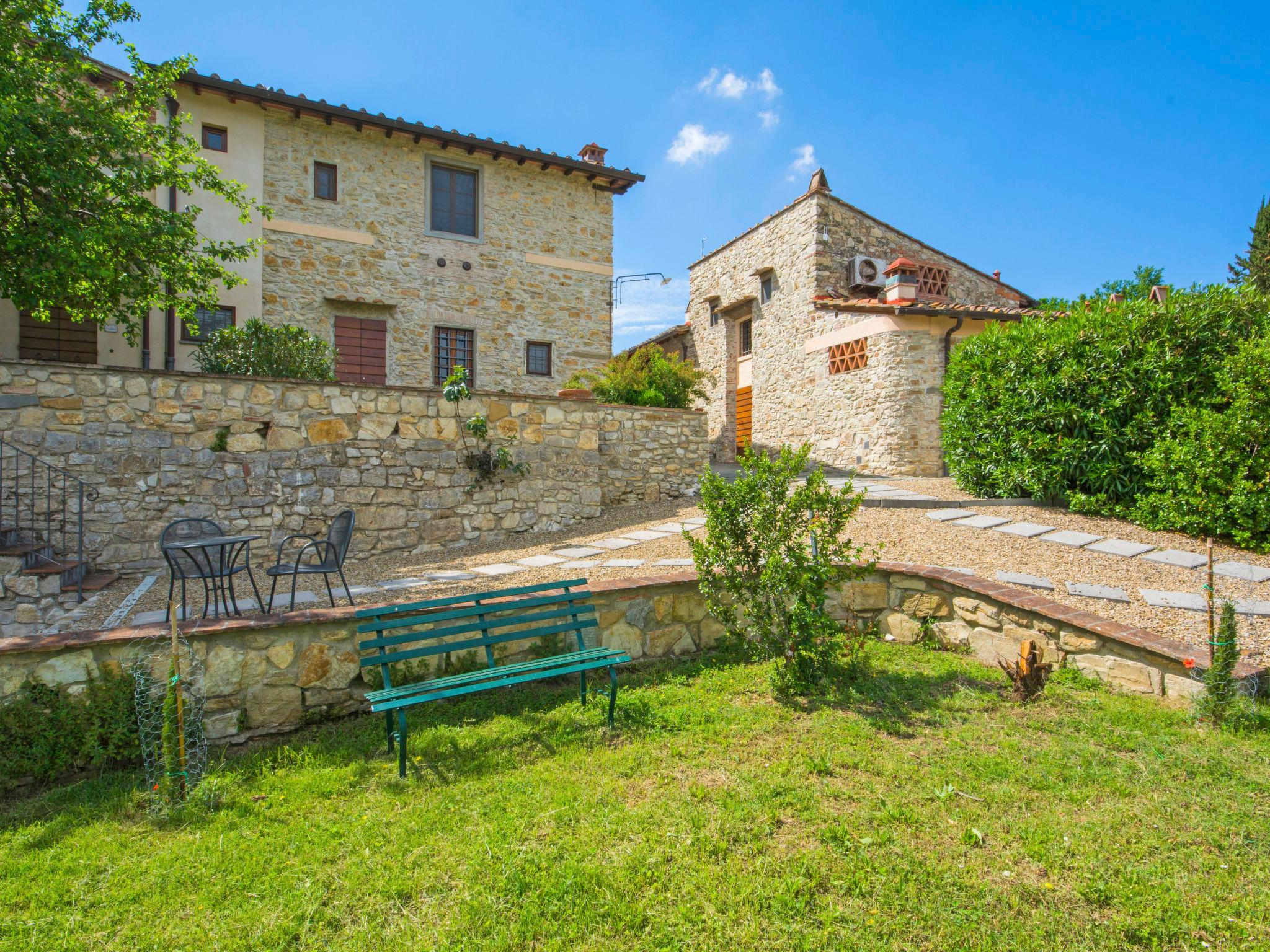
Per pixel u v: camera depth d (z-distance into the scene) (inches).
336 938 83.2
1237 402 246.4
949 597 195.0
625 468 396.2
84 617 212.2
